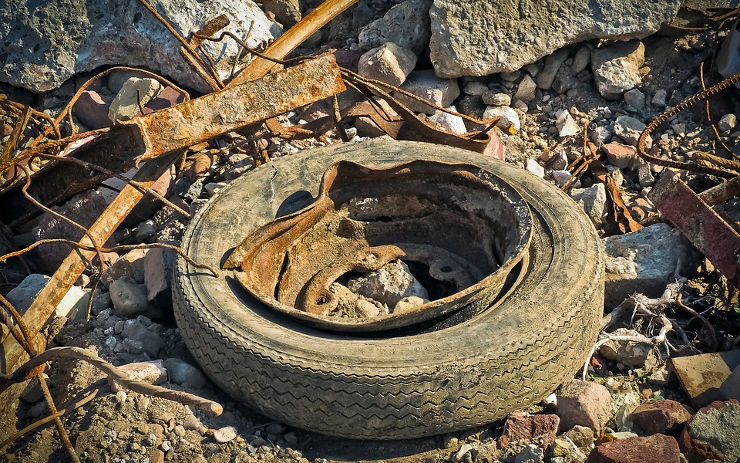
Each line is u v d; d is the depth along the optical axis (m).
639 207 6.88
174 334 5.61
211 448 4.70
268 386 4.71
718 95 7.54
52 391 5.28
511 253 5.36
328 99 7.77
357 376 4.53
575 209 5.76
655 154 7.31
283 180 6.18
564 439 4.61
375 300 5.93
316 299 5.79
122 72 7.99
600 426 4.79
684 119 7.54
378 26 7.91
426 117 7.64
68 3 7.97
